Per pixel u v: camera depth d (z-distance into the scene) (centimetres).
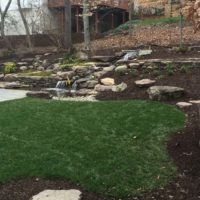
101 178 412
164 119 545
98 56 1002
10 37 1734
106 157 451
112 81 788
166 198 388
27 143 489
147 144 480
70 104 644
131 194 392
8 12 1953
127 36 1399
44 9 1934
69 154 458
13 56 1426
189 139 484
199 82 695
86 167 432
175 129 515
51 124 545
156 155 457
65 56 1152
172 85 702
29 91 852
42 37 1714
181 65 782
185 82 705
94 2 1600
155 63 812
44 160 447
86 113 587
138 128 520
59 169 428
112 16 2020
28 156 458
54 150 469
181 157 451
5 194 398
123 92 716
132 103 622
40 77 929
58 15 1908
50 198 376
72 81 876
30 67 1154
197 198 388
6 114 601
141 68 820
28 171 428
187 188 403
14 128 537
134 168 432
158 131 511
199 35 1136
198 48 930
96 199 384
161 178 416
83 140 490
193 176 420
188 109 582
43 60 1223
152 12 1809
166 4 1720
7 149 476
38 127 536
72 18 1972
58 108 621
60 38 1577
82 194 388
